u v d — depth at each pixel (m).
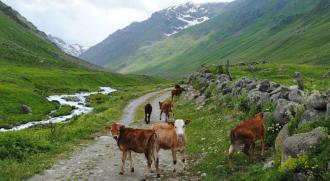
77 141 30.11
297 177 13.25
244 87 36.91
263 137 18.58
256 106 27.62
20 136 25.05
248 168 17.25
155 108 59.62
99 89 145.88
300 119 17.33
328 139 13.87
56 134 31.12
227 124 29.06
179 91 63.81
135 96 86.12
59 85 139.25
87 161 22.83
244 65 117.50
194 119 37.47
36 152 24.61
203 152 23.11
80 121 43.34
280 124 20.55
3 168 20.05
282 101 21.53
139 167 21.11
